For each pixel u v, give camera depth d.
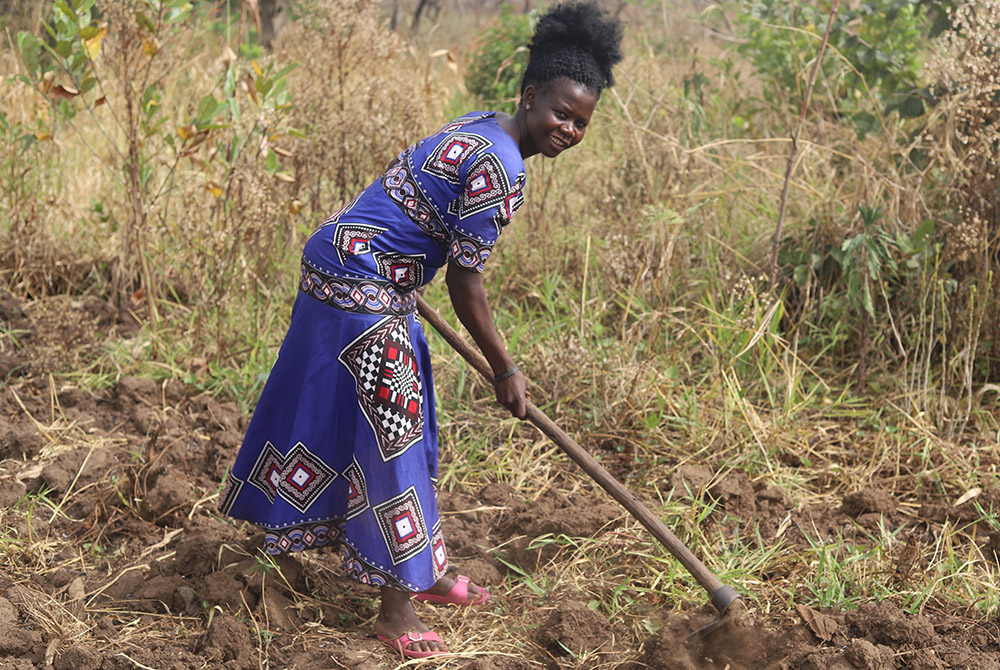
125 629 2.87
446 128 2.65
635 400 4.11
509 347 4.37
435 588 3.03
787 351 4.28
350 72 5.20
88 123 5.98
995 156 4.26
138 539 3.32
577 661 2.80
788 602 3.06
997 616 2.96
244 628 2.79
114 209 5.33
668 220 4.59
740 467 3.85
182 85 6.16
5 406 4.06
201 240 4.66
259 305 4.72
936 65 4.38
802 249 4.79
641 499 3.60
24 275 4.93
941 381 4.27
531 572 3.28
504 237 5.18
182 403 4.14
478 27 10.05
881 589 3.07
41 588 3.03
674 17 7.00
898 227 4.53
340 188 5.09
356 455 2.73
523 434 4.05
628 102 5.69
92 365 4.38
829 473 3.83
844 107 5.62
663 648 2.81
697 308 4.72
